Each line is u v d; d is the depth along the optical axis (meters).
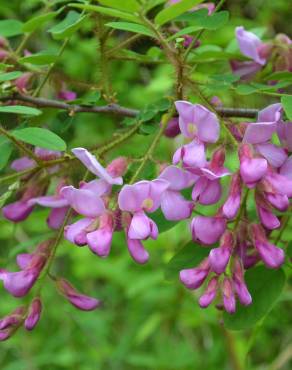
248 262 0.47
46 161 0.47
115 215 0.45
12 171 0.54
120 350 0.91
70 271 0.97
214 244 0.49
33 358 0.89
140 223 0.44
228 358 0.83
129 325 0.95
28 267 0.48
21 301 0.93
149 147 0.48
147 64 0.59
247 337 0.90
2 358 0.95
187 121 0.45
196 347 0.93
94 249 0.43
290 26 1.00
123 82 0.89
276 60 0.54
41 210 0.57
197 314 0.85
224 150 0.45
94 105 0.52
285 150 0.47
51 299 0.94
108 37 0.51
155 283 0.83
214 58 0.54
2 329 0.47
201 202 0.45
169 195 0.45
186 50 0.51
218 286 0.46
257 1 0.97
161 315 0.87
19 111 0.45
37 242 0.58
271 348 0.93
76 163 0.49
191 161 0.44
